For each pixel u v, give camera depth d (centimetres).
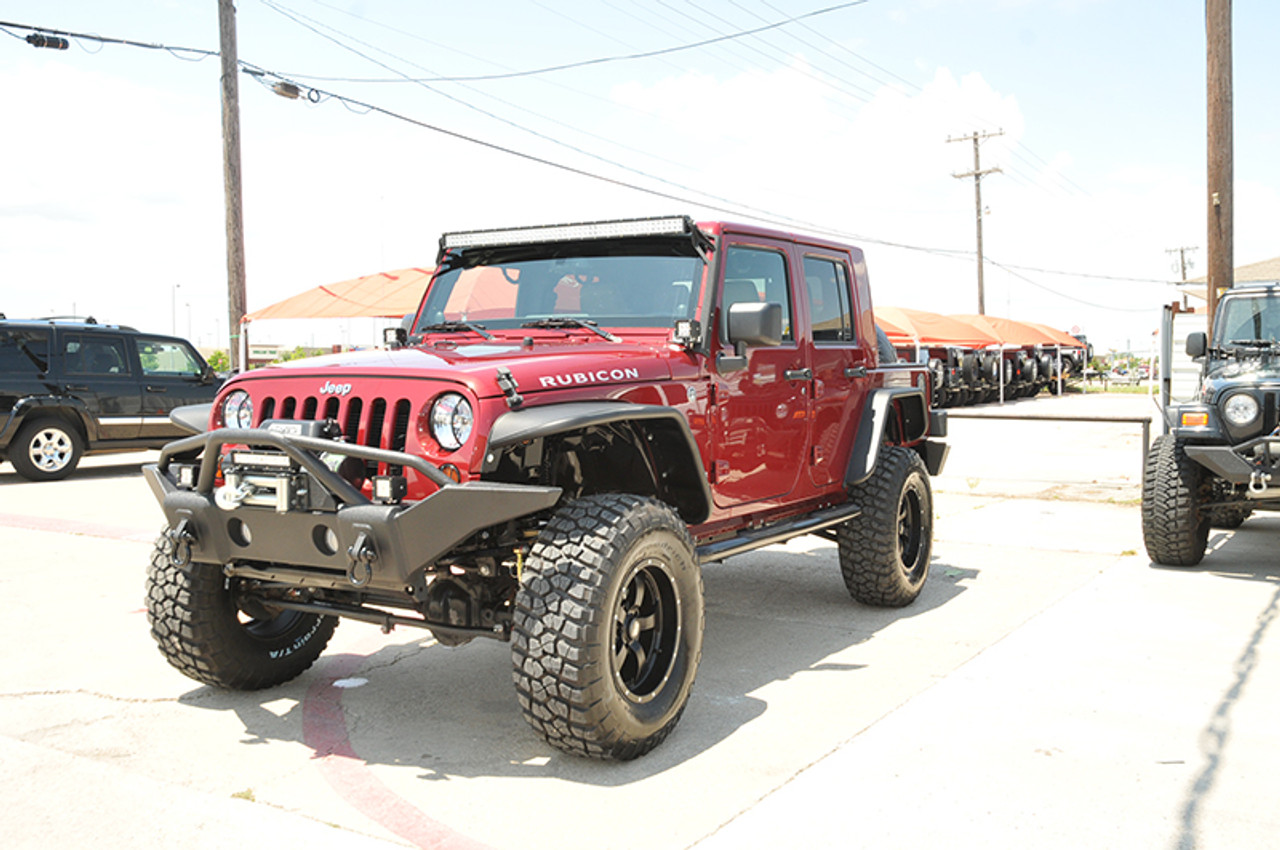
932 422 645
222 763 354
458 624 366
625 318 441
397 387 345
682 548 370
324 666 477
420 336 477
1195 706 401
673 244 444
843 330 558
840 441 540
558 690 326
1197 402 692
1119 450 1688
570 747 338
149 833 296
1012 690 424
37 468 1250
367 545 324
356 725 395
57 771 344
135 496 1105
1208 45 1129
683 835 295
